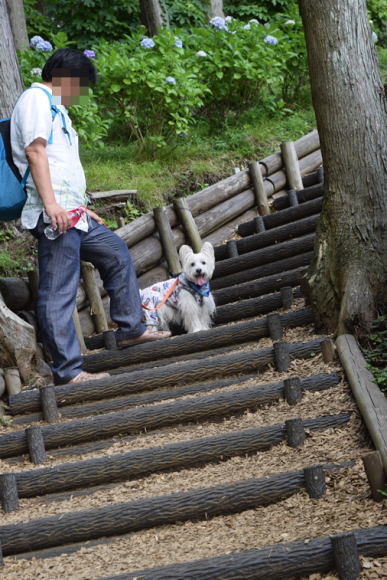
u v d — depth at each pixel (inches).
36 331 171.9
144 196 249.4
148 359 158.4
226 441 114.3
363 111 151.0
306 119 342.3
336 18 152.3
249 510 98.7
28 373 152.1
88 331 190.5
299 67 355.9
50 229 141.3
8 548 96.3
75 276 146.3
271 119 338.3
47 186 137.0
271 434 114.7
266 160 275.0
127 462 113.0
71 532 97.0
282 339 152.9
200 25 444.1
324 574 80.1
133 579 80.0
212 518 98.5
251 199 264.7
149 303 185.3
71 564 90.7
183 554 87.6
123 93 276.1
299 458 108.3
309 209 233.0
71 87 146.3
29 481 111.6
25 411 137.9
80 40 422.9
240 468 109.5
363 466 101.3
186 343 157.2
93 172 251.8
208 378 142.0
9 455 124.0
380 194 147.7
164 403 128.9
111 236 157.8
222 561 81.1
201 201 245.1
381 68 398.6
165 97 267.3
